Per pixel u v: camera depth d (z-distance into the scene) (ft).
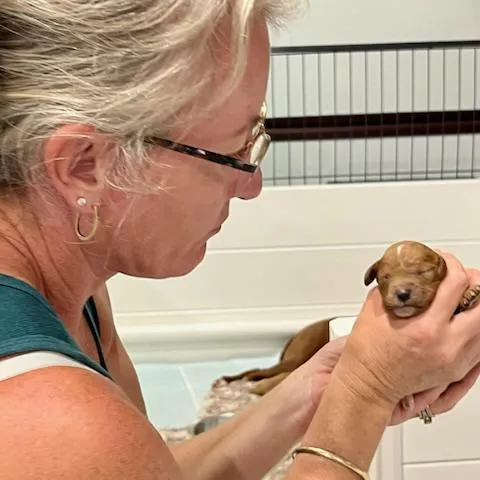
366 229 7.40
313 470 2.19
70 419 1.66
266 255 7.41
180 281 7.41
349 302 7.51
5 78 1.89
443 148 8.73
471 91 8.64
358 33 8.45
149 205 2.11
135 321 7.45
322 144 8.68
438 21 8.47
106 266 2.20
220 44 2.01
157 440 1.79
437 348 2.12
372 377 2.19
